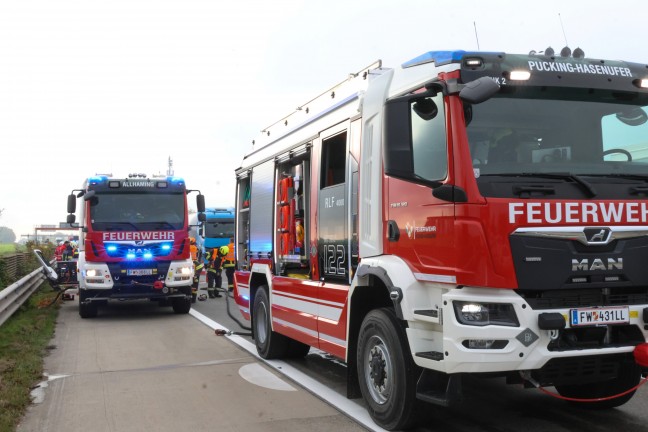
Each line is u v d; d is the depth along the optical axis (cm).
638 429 491
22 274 1994
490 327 405
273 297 777
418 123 472
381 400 504
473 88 417
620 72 480
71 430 515
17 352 838
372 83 549
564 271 416
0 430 500
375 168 522
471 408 557
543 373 430
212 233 3350
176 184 1366
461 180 420
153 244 1317
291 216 734
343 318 571
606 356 435
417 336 459
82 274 1277
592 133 464
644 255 437
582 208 424
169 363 791
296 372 725
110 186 1317
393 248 493
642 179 455
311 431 500
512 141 441
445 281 428
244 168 955
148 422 534
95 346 933
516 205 413
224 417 545
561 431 489
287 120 790
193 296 1634
